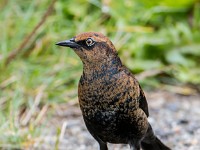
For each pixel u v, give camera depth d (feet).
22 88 38.52
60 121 36.99
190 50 43.73
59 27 43.29
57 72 40.68
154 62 42.93
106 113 26.16
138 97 26.40
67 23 44.37
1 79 39.19
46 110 37.70
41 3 44.78
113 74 25.96
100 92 25.96
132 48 43.34
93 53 25.95
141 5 46.21
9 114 35.19
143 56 43.42
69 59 41.52
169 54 43.55
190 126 36.60
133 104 26.22
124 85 25.95
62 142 34.09
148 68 42.60
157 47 43.55
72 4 45.42
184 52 43.78
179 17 46.34
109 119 26.22
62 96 39.37
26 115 36.86
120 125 26.43
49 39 42.55
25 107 37.83
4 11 43.86
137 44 43.47
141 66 42.42
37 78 39.63
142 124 26.78
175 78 43.06
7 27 43.06
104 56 25.96
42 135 34.17
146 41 43.47
